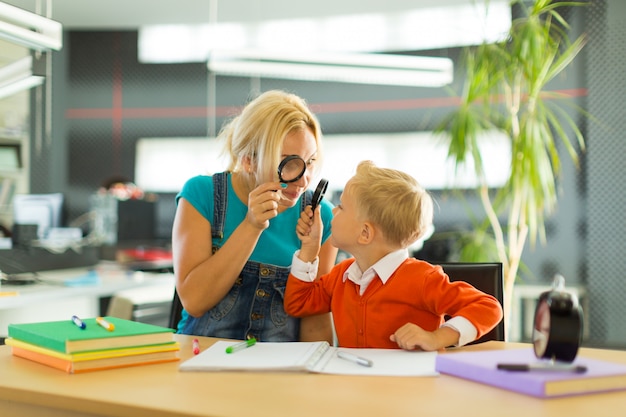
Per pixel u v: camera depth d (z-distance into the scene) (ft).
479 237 12.90
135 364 3.97
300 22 20.72
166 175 22.44
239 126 5.51
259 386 3.45
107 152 22.57
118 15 20.59
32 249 12.80
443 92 19.83
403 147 20.26
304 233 5.54
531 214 11.68
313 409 3.02
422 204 4.94
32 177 21.52
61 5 19.49
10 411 3.55
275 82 21.58
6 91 10.65
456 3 18.37
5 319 10.13
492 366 3.49
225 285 5.33
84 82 22.59
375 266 4.95
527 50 11.07
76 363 3.77
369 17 19.93
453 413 2.94
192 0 18.95
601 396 3.22
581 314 3.43
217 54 14.15
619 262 17.02
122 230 17.43
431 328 4.88
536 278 17.83
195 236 5.57
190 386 3.46
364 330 4.99
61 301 11.17
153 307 11.23
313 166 5.50
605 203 17.08
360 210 4.91
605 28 16.89
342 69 14.11
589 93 17.08
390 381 3.54
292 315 5.60
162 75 22.41
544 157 11.45
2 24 9.21
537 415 2.90
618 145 16.93
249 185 5.74
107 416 3.21
